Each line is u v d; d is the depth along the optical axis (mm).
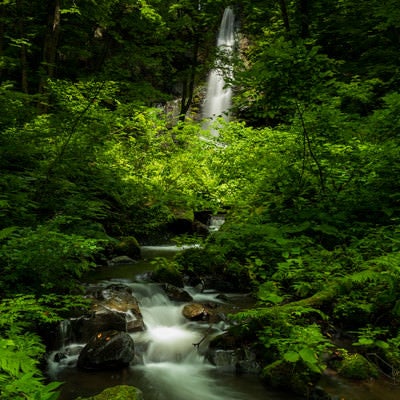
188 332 5637
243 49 26891
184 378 4598
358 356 4391
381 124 6805
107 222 10289
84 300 4852
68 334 5098
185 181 11500
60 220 5355
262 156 8602
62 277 5500
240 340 4969
